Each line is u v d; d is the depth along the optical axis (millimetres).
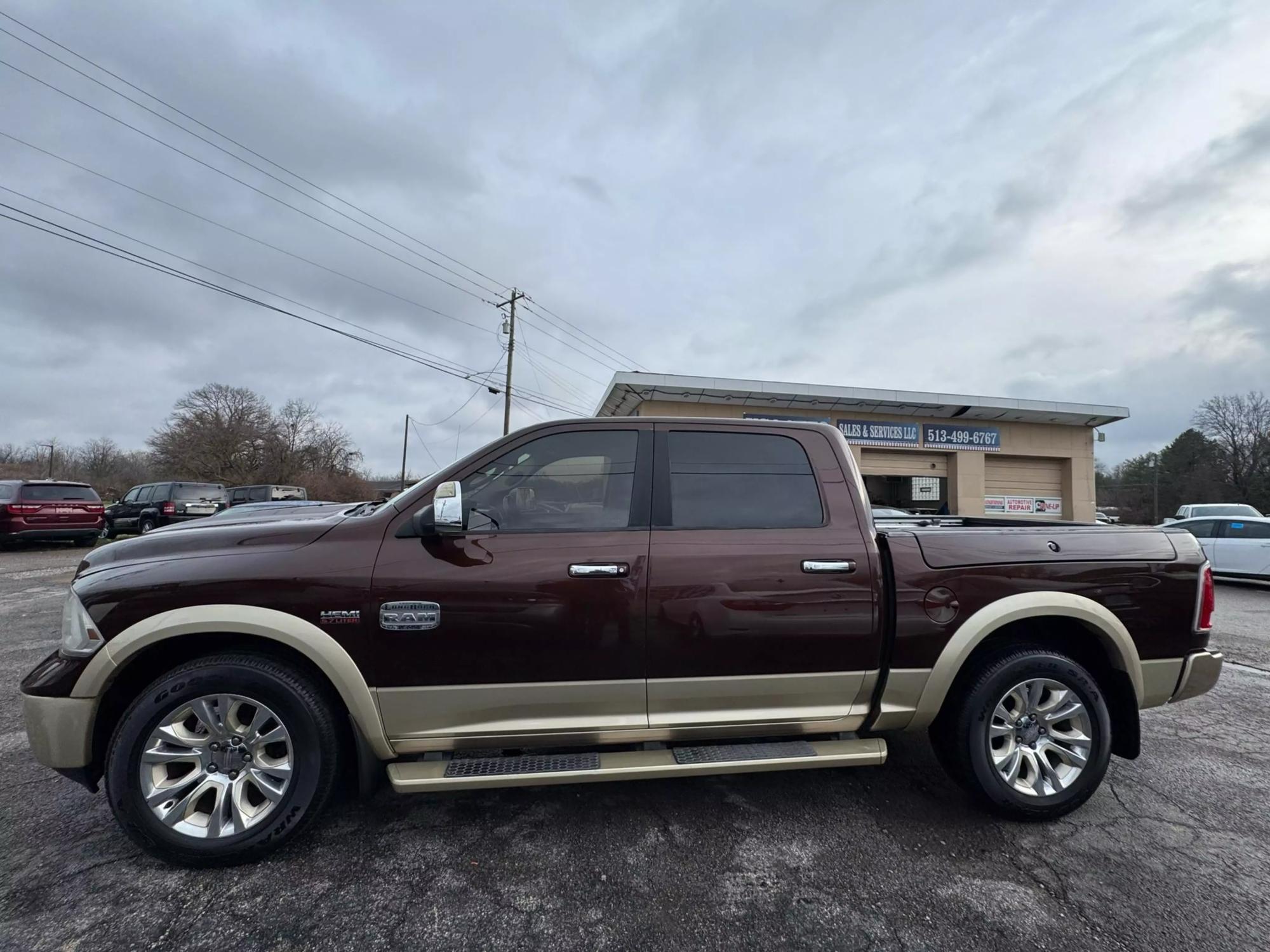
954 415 19641
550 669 2527
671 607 2592
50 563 12227
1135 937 2029
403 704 2473
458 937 2008
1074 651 3043
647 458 2824
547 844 2537
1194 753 3562
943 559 2775
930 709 2734
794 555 2707
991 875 2359
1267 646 6449
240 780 2402
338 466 54125
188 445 44750
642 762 2549
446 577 2488
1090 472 20781
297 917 2096
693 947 1973
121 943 1971
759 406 18547
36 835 2598
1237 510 15875
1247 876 2365
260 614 2389
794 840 2592
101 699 2406
